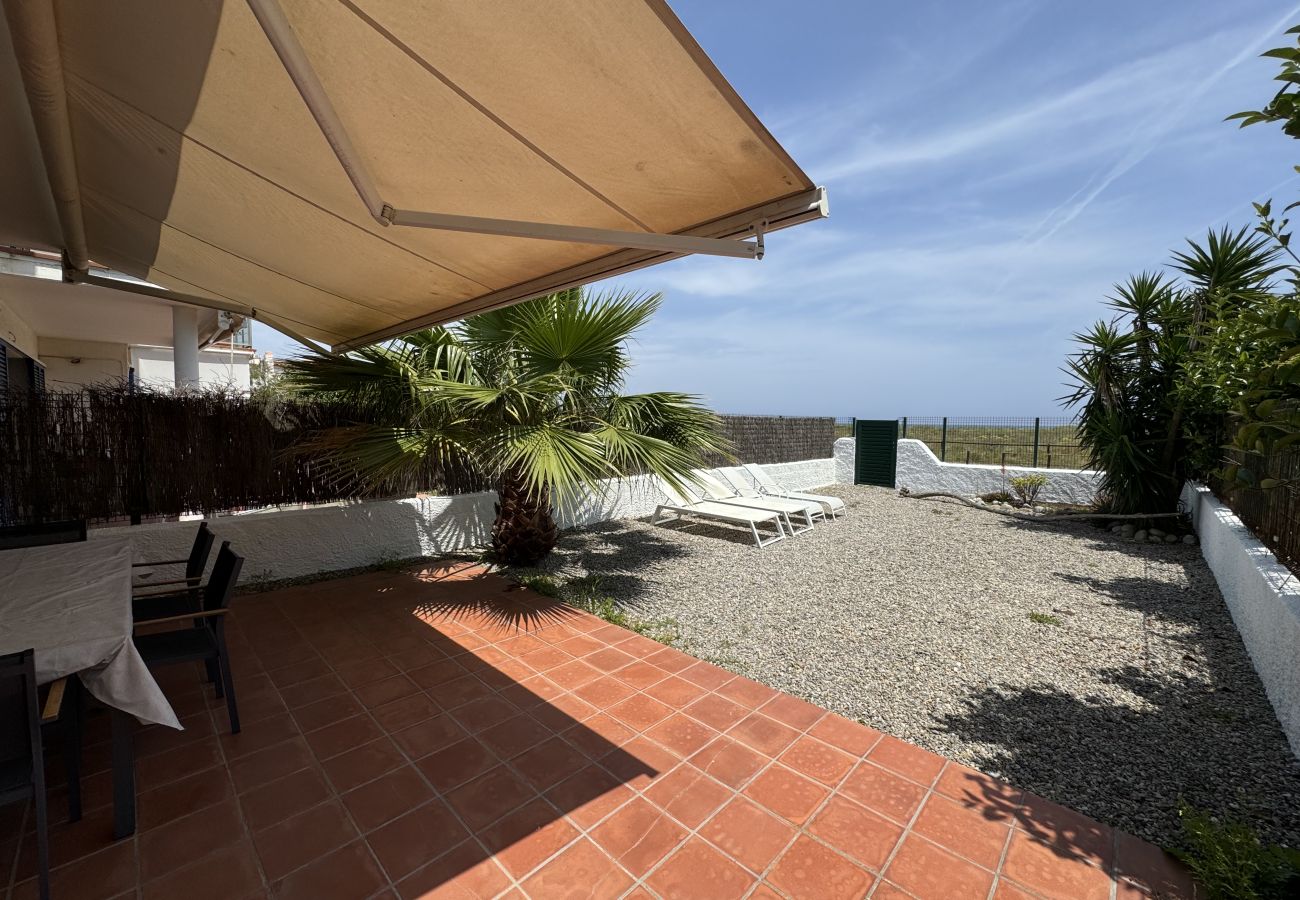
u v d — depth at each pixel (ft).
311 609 16.75
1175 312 27.84
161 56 7.87
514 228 8.52
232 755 9.52
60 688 6.97
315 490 21.76
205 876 7.00
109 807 8.21
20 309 25.96
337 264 13.85
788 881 6.97
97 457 17.47
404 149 8.66
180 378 25.54
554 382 17.31
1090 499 35.45
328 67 7.18
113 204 13.62
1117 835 7.79
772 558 23.44
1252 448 6.42
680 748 9.75
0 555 11.65
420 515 23.30
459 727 10.40
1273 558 13.94
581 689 11.88
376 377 18.83
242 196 11.53
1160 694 11.93
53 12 7.23
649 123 7.36
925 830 7.83
